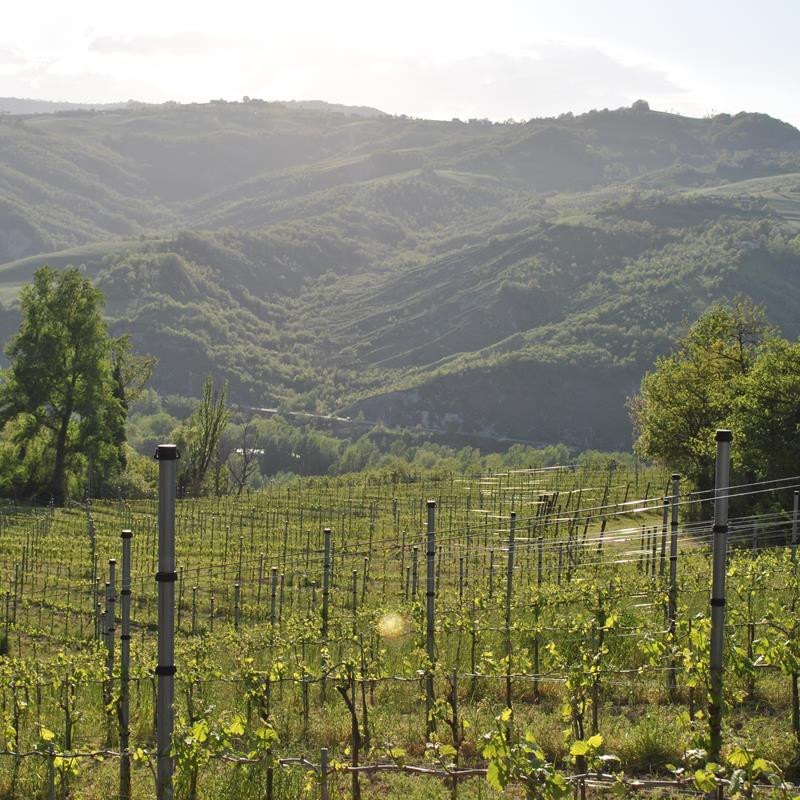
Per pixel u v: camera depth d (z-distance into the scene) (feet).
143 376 236.63
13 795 45.62
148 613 96.48
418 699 53.06
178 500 201.77
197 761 34.76
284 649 63.46
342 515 164.35
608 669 47.73
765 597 68.80
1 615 96.22
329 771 35.83
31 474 211.41
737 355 154.81
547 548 98.63
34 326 203.41
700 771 28.60
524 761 28.86
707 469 140.46
